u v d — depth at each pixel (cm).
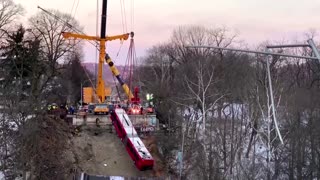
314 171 5962
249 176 6066
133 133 6016
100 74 7225
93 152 5809
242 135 7200
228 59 8625
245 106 7725
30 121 4959
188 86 7675
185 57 10150
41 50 9388
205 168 6203
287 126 6312
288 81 6844
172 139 6650
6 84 5572
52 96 7794
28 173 4659
